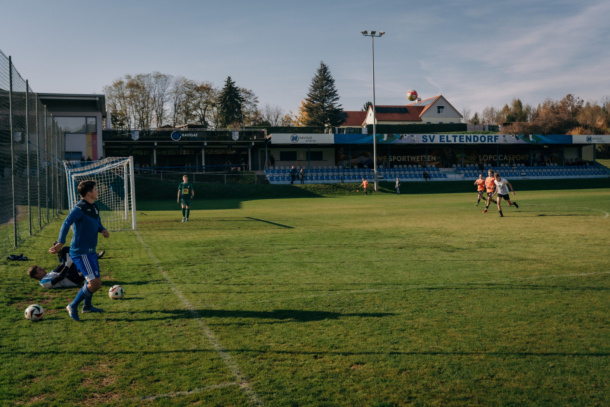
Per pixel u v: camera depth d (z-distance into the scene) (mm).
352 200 34000
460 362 4250
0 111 11141
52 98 42375
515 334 4922
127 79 74250
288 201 33656
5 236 11609
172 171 46906
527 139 54469
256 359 4363
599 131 88125
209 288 7059
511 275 7730
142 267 8742
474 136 53219
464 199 32375
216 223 17547
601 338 4781
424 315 5602
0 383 3920
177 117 79500
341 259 9422
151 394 3717
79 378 4012
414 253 10062
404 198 35531
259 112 89688
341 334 4984
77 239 5629
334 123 84250
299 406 3510
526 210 20875
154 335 5031
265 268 8570
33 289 7113
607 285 6988
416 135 51438
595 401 3537
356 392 3721
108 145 47688
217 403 3564
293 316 5625
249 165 52781
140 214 22688
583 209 20984
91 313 5859
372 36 41625
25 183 16344
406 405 3512
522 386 3787
